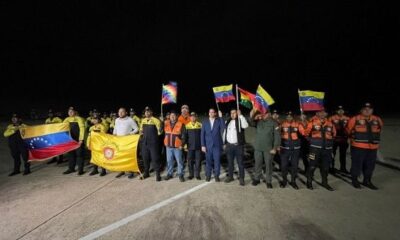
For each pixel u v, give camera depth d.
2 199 5.93
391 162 7.99
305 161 7.61
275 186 6.58
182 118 7.90
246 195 5.96
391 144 10.69
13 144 7.91
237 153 6.70
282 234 4.27
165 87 8.70
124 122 7.90
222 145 6.99
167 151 7.28
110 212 5.18
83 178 7.47
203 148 6.94
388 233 4.23
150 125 7.19
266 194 6.00
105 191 6.35
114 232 4.44
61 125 7.94
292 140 6.47
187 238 4.21
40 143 7.98
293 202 5.51
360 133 6.23
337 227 4.45
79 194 6.17
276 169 8.18
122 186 6.71
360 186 6.38
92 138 7.83
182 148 7.09
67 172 7.98
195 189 6.41
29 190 6.50
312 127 6.38
